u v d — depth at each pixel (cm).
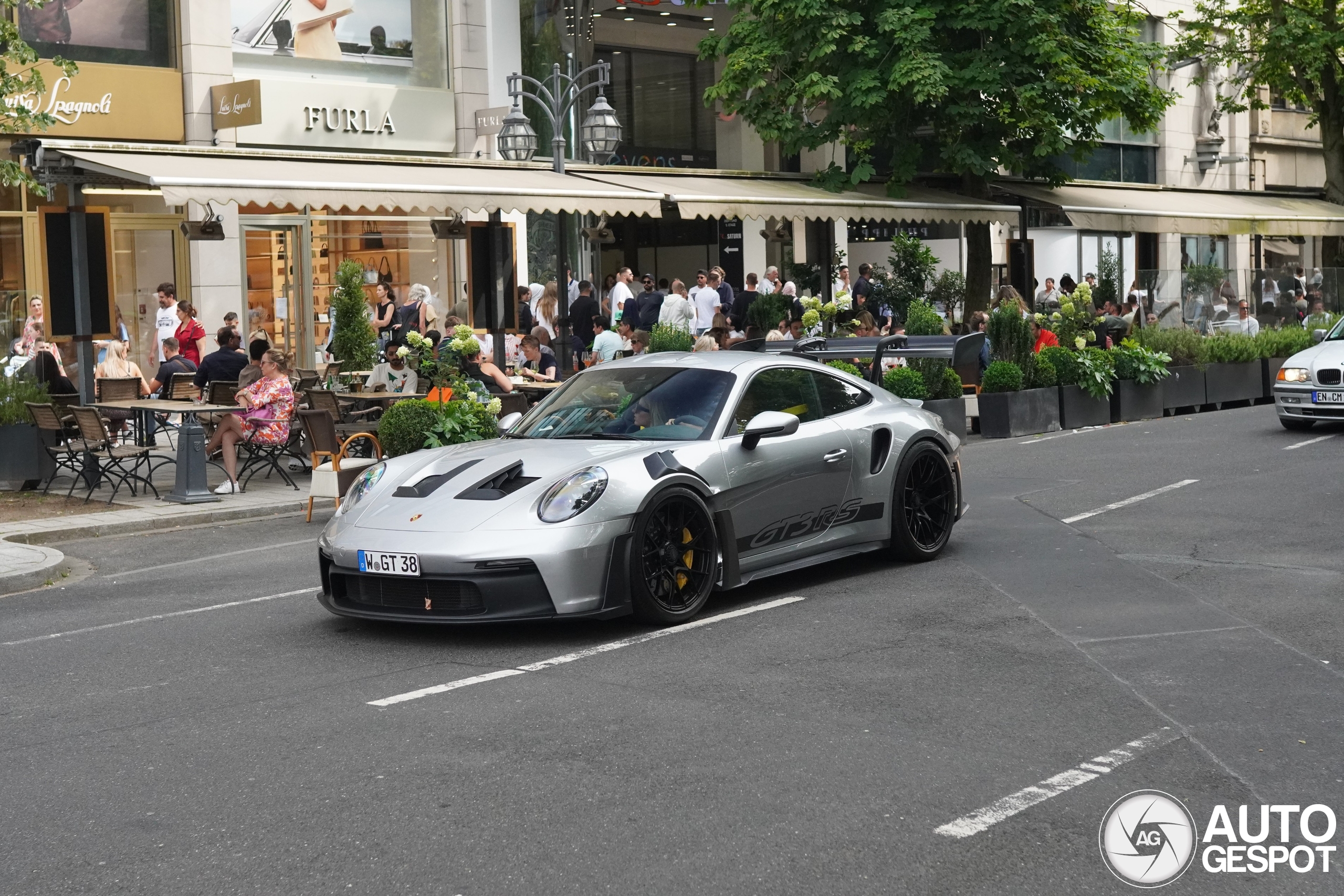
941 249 3194
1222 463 1342
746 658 653
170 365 1603
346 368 1902
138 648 720
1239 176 3950
